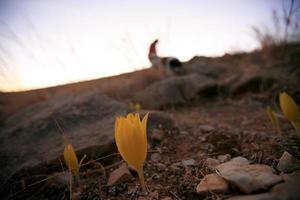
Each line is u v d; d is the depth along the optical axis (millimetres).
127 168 211
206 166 201
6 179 220
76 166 189
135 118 152
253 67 763
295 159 165
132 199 170
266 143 236
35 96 702
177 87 568
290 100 184
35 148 271
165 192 173
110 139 250
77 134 287
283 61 699
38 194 202
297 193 116
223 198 142
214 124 354
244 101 483
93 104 373
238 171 154
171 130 319
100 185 197
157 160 234
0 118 563
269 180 137
